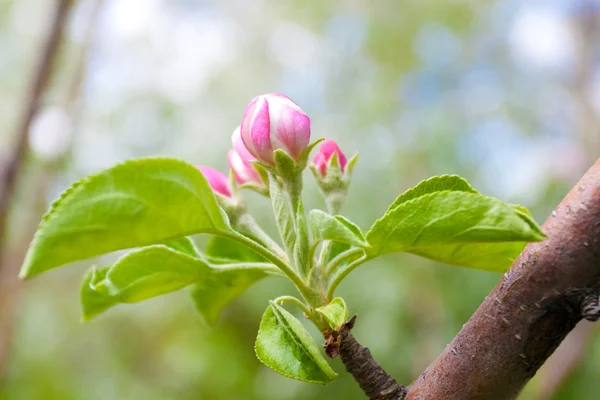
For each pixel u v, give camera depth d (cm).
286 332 25
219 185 28
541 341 24
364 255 26
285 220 27
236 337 83
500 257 27
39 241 22
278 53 102
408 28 92
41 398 76
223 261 29
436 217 24
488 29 94
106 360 86
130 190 23
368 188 77
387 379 25
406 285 67
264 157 27
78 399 79
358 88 91
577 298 23
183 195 24
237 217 28
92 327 88
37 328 80
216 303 30
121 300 27
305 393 68
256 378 78
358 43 95
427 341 65
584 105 77
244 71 100
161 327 91
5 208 45
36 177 57
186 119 95
